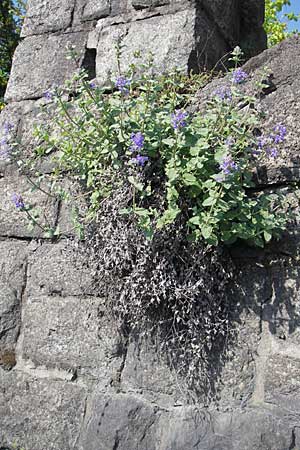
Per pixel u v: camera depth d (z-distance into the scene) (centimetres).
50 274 229
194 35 237
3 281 239
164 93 224
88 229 210
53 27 267
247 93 206
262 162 197
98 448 203
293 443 177
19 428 222
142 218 186
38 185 223
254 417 184
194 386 195
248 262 196
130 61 243
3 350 233
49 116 248
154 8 247
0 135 258
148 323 204
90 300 219
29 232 239
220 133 196
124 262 198
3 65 949
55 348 222
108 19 255
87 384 213
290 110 197
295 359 182
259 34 306
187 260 192
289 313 186
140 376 204
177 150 192
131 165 198
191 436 191
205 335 192
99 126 205
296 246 188
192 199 194
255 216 185
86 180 217
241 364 190
